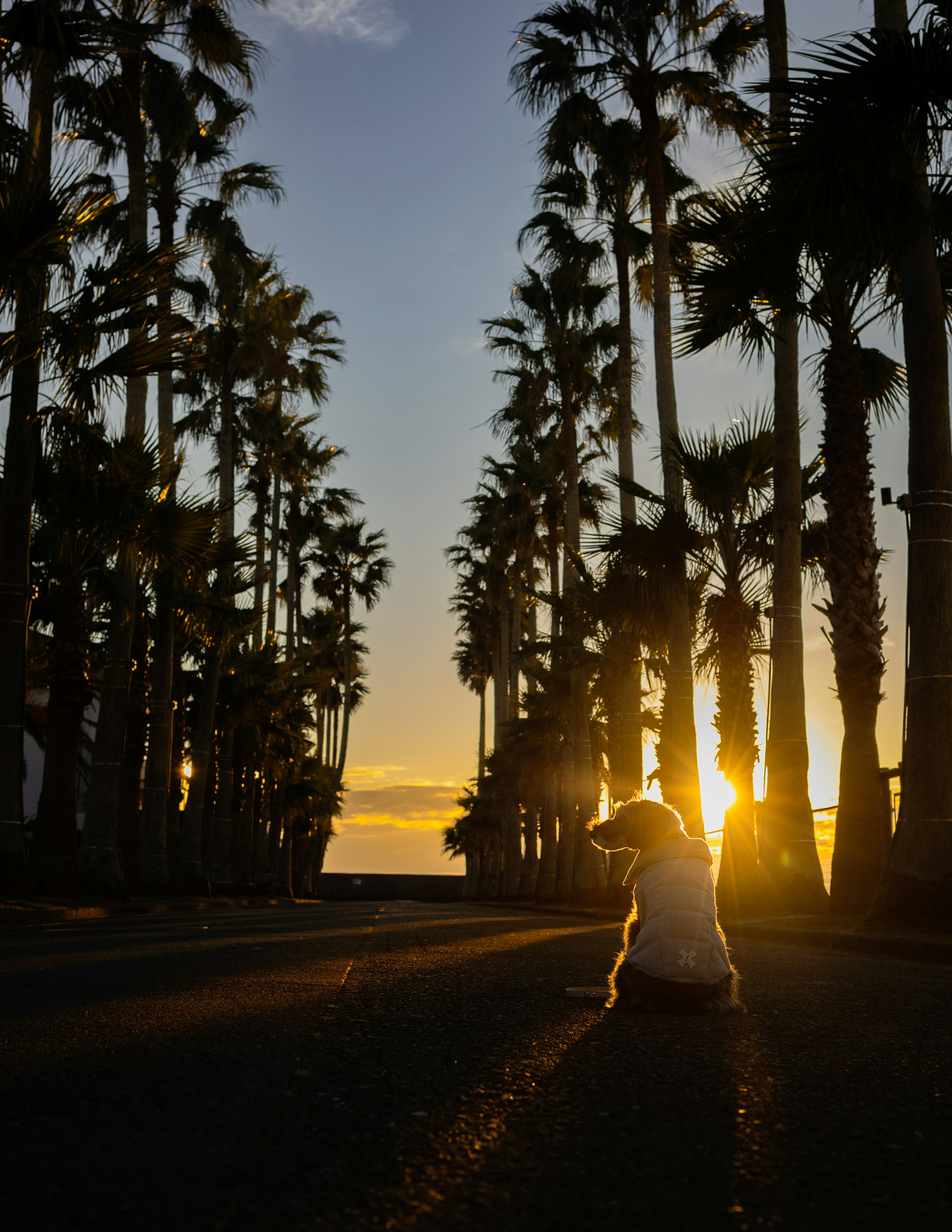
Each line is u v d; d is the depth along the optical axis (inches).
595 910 848.9
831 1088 110.1
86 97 799.1
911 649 390.9
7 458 534.3
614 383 1240.8
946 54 335.3
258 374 1254.3
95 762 774.5
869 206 363.3
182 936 403.2
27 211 434.6
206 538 660.1
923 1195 73.8
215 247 1066.1
